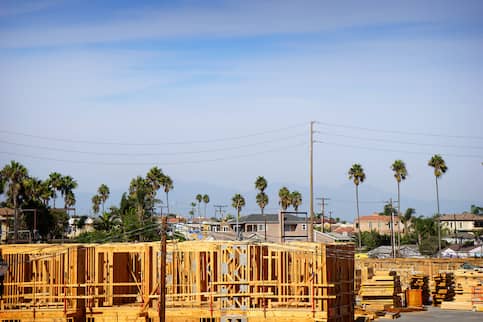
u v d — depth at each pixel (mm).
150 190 106000
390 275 54281
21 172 82938
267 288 36156
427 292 58125
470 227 154500
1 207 90438
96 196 128625
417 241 134500
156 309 35000
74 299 35219
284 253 35750
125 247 35938
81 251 35906
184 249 35844
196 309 34500
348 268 38281
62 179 103812
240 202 139000
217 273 35625
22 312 34750
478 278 55344
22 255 36094
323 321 33375
